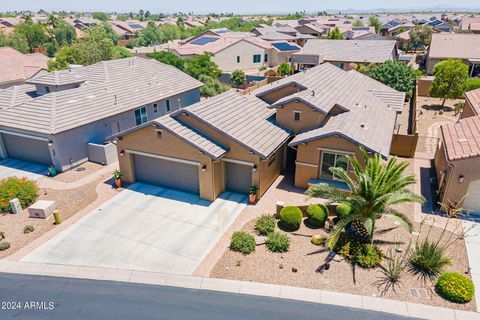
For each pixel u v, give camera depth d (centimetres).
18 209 1938
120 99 2948
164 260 1550
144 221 1844
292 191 2128
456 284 1312
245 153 1952
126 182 2289
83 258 1572
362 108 2467
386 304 1306
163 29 11706
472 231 1708
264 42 6656
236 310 1290
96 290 1395
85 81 3114
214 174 1986
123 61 3572
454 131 2077
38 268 1514
